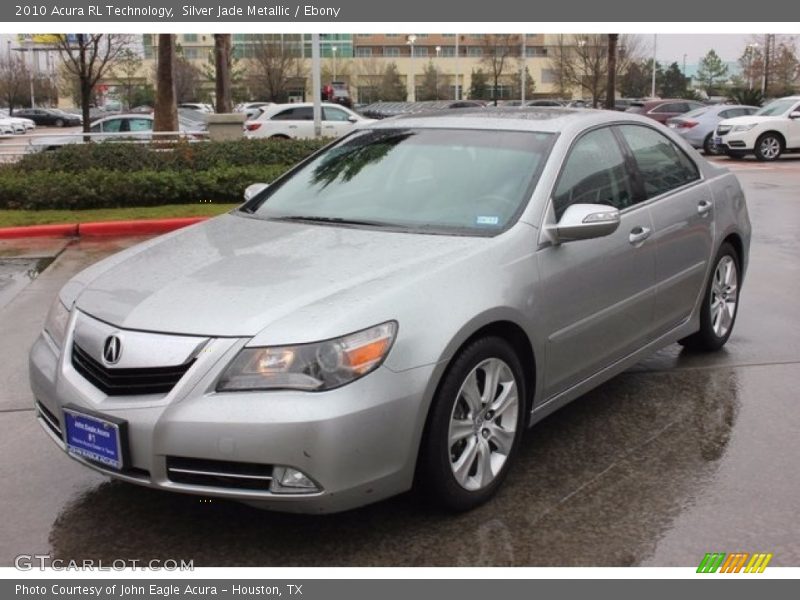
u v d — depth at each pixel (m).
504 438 3.80
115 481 4.02
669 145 5.33
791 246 9.75
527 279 3.83
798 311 6.89
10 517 3.70
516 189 4.15
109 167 13.87
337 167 4.85
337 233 4.09
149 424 3.15
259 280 3.54
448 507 3.56
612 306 4.43
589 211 3.96
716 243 5.45
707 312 5.56
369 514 3.65
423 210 4.21
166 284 3.60
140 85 72.31
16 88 75.69
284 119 22.81
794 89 59.38
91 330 3.48
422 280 3.48
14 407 5.00
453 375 3.45
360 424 3.13
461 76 93.88
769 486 3.89
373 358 3.19
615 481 3.95
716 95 80.94
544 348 3.96
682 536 3.47
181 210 12.52
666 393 5.08
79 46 23.41
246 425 3.06
